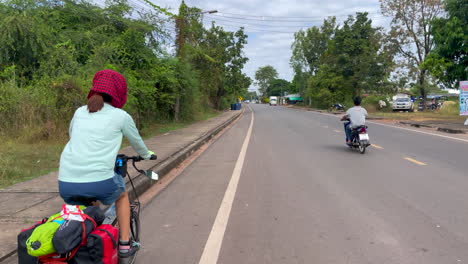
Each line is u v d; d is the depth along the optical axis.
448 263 3.71
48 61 14.39
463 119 24.47
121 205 3.29
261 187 7.01
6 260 3.75
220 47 41.91
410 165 8.95
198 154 11.73
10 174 7.34
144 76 17.55
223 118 31.17
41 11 16.16
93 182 2.85
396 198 6.07
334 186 6.98
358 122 11.04
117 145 3.03
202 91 36.44
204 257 3.97
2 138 11.28
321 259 3.86
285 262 3.81
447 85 27.05
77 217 2.68
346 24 48.62
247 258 3.93
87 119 3.04
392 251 4.02
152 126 20.14
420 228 4.69
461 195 6.20
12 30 14.02
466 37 23.31
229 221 5.11
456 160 9.48
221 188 7.01
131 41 17.34
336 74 50.91
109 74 3.17
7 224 4.61
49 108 12.27
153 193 6.86
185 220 5.20
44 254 2.53
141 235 4.65
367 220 5.03
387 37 37.78
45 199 5.68
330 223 4.94
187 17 23.89
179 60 22.70
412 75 37.25
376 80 46.22
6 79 14.03
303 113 42.19
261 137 16.25
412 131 17.66
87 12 17.22
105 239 2.76
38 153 9.60
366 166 8.94
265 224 4.95
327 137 15.72
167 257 3.99
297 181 7.45
